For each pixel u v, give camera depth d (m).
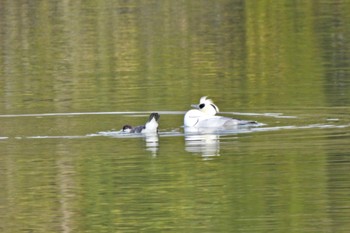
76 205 16.50
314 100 24.94
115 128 22.09
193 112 22.05
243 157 19.09
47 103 25.36
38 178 18.06
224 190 17.05
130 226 15.45
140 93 26.55
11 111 24.34
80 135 21.33
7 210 16.36
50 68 31.59
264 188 17.12
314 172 17.91
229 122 21.75
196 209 16.14
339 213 15.72
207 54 33.50
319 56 32.56
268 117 22.98
